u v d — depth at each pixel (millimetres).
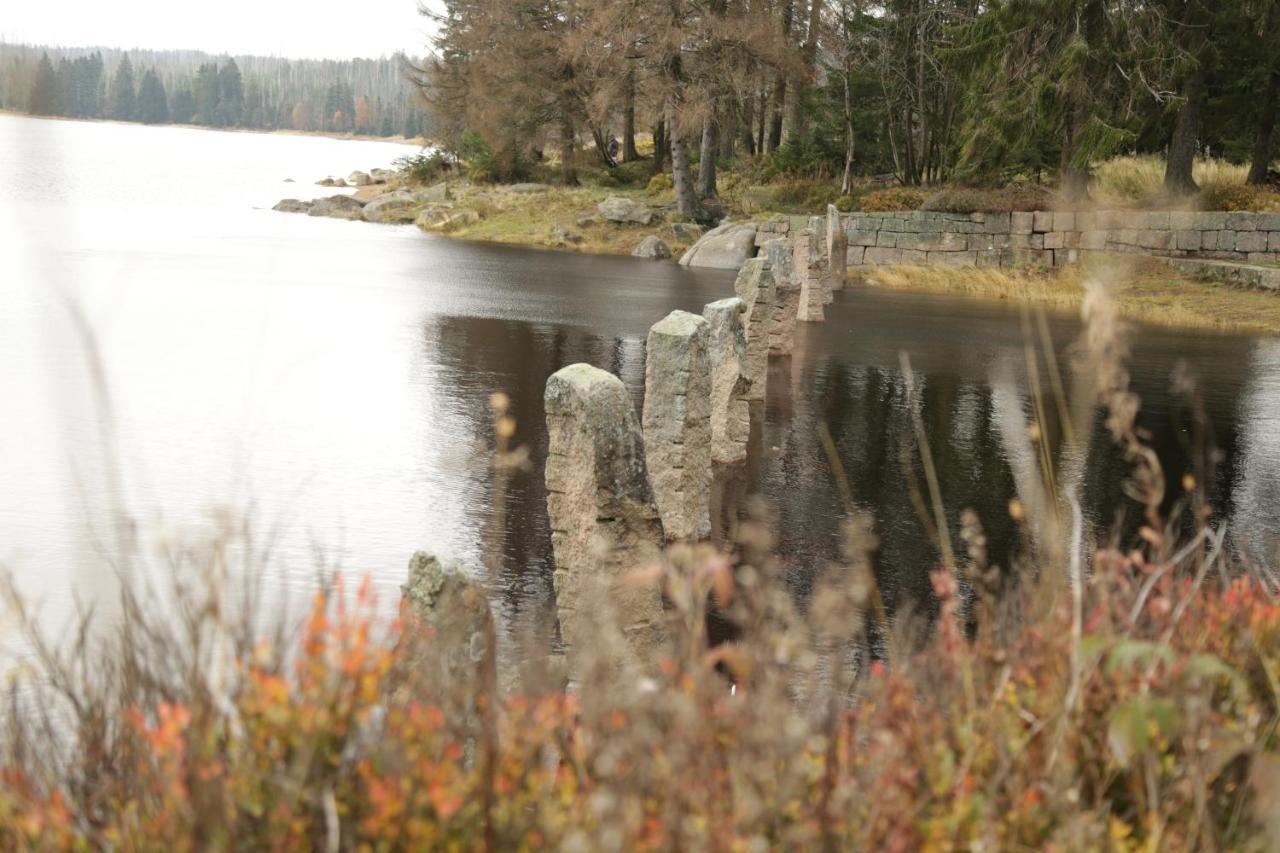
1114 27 35094
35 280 23391
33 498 10117
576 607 6992
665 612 7180
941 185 45000
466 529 10336
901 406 17281
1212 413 17688
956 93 46312
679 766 2707
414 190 59469
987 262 38750
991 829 2771
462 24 61406
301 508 10562
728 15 44188
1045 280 35562
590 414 7148
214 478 11281
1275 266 34875
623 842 2545
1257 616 3949
